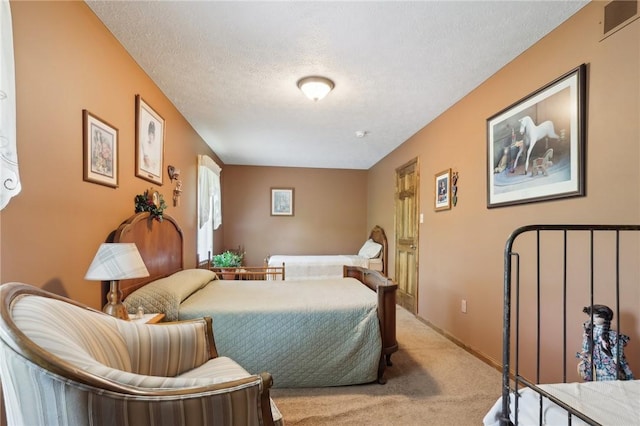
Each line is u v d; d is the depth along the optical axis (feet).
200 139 13.97
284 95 9.63
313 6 5.71
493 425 4.22
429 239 12.00
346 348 7.09
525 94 7.18
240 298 7.75
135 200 7.59
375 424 5.78
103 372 2.82
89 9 5.75
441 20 6.09
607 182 5.37
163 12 5.88
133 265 5.36
